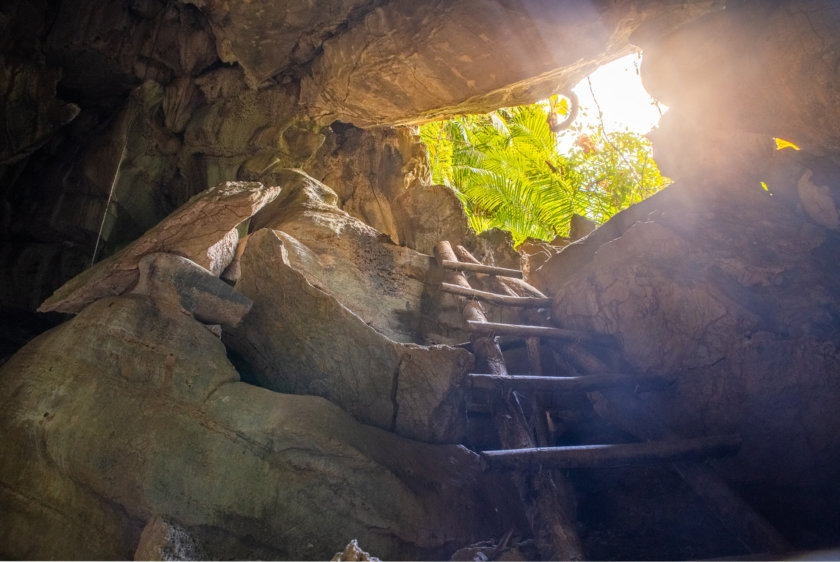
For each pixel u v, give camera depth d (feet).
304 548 13.97
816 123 18.43
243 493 14.06
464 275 25.64
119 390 15.26
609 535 16.29
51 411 15.25
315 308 17.88
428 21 24.40
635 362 20.15
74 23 27.94
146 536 13.51
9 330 25.73
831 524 15.78
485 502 16.01
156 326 15.88
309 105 30.53
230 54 29.43
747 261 19.30
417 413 17.29
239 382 15.55
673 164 22.56
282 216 26.55
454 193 31.01
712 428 18.37
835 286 18.11
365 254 24.80
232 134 30.60
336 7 26.12
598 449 15.89
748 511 14.70
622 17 21.93
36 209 27.89
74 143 29.45
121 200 29.32
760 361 18.03
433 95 27.86
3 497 15.20
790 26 17.94
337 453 14.48
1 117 26.55
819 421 17.01
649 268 20.49
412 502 14.75
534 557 14.43
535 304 23.02
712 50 20.15
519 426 17.42
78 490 14.70
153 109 30.40
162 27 29.50
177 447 14.35
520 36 23.82
